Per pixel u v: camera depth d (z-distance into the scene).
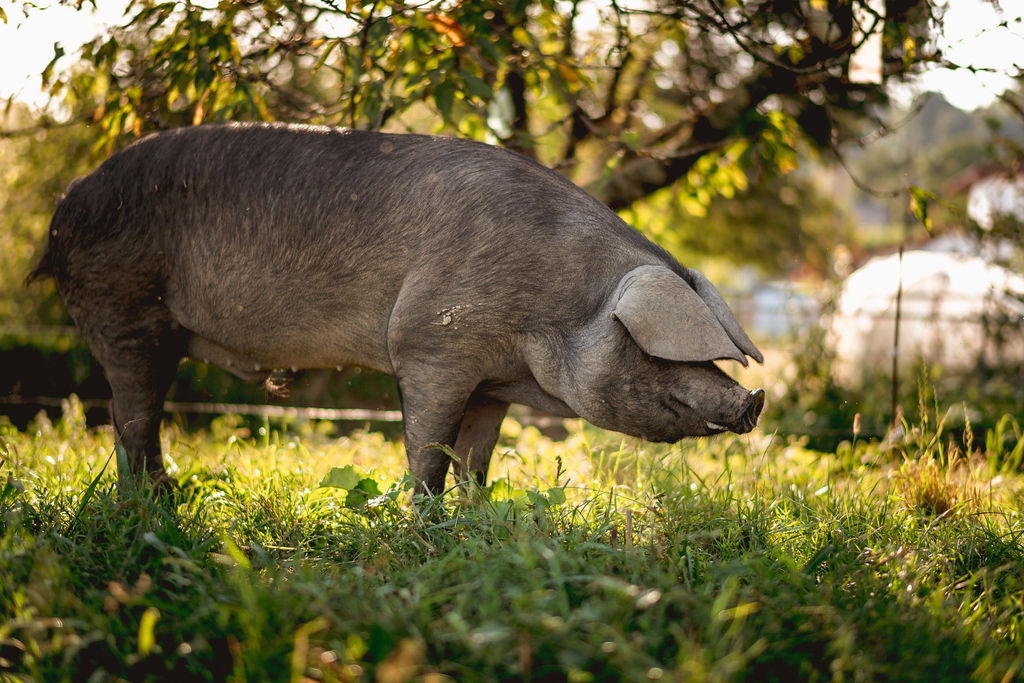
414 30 4.69
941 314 10.29
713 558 3.22
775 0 5.25
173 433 6.05
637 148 5.52
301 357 4.25
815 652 2.54
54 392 8.57
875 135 6.10
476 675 2.21
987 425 7.56
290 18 4.83
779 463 5.84
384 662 2.20
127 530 3.11
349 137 4.10
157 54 5.04
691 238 20.52
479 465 4.27
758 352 3.63
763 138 6.18
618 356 3.58
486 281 3.70
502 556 2.79
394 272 3.86
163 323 4.35
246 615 2.35
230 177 4.07
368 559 3.16
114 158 4.32
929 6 4.95
